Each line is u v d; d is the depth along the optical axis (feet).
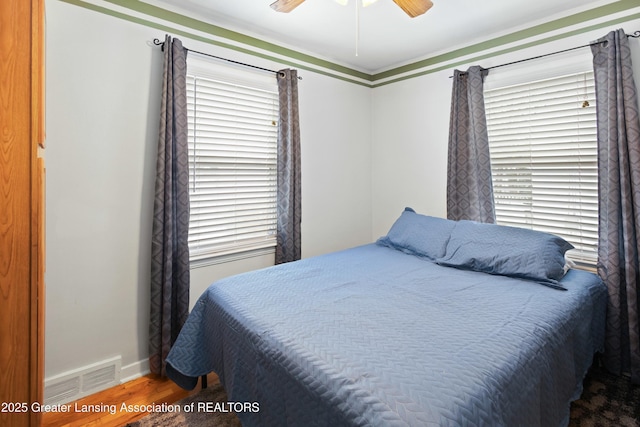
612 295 6.58
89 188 6.26
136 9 6.66
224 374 5.06
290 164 8.93
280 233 9.18
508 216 8.52
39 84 3.28
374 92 11.66
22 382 3.10
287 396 3.66
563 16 7.43
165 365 6.79
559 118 7.62
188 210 7.16
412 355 3.60
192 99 7.59
